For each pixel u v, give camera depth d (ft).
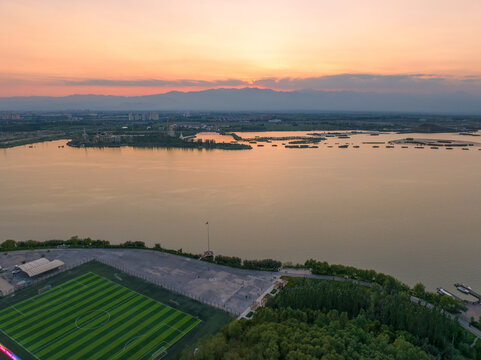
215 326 390.83
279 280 491.31
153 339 369.91
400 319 373.20
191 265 546.26
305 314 381.40
